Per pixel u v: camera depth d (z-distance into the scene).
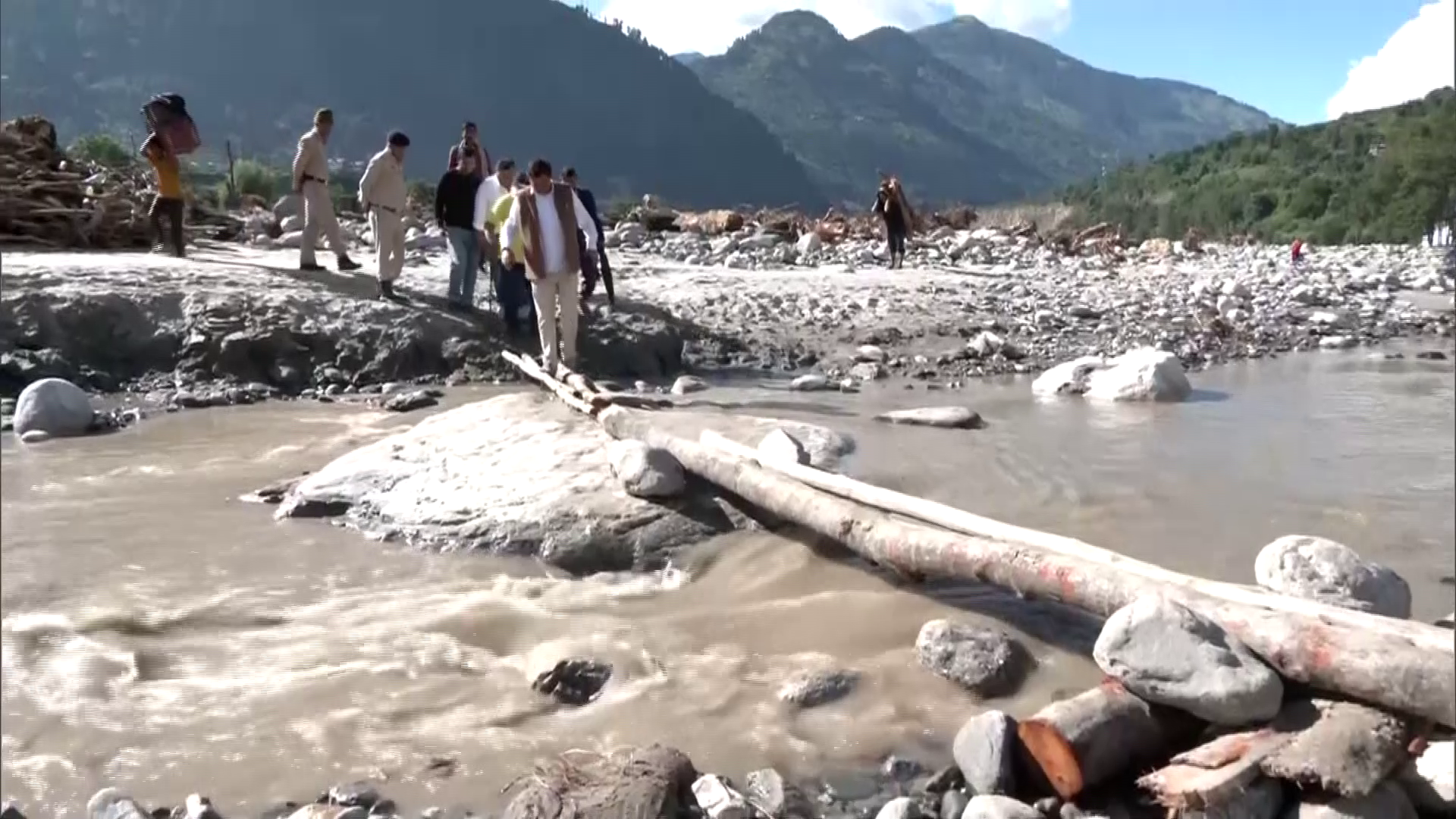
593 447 7.96
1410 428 10.15
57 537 6.94
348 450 9.12
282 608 5.94
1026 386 12.20
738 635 5.63
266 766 4.46
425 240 20.34
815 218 35.53
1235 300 18.31
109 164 25.16
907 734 4.69
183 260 14.44
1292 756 3.76
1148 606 4.32
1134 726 4.13
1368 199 64.88
